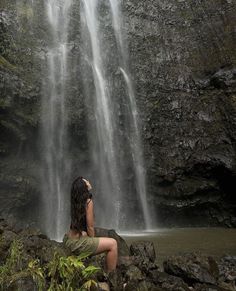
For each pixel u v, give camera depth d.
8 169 15.27
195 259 6.63
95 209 17.23
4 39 16.91
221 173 17.47
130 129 18.78
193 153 18.05
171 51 20.09
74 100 17.53
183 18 20.80
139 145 18.56
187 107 18.78
